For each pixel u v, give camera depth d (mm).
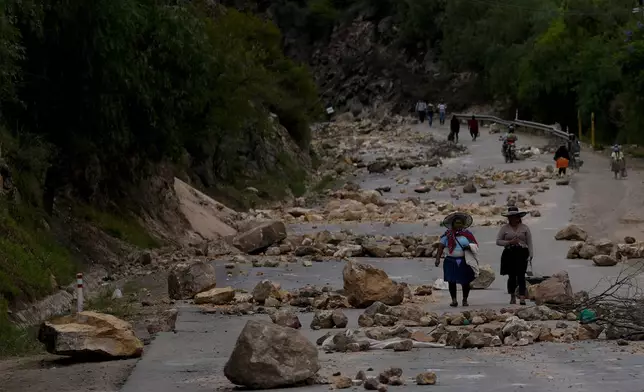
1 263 23141
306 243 36469
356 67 141875
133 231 35094
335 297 23938
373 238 37656
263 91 67688
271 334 14000
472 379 14031
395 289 23469
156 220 37969
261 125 62844
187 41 35094
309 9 150125
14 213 27047
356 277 23500
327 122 126750
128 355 17031
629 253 31406
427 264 32094
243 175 58469
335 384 13773
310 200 57469
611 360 15516
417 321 20344
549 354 16234
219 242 38750
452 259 22953
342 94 140500
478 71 121000
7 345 18984
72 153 32562
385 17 144625
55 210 30938
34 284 23797
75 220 31719
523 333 17797
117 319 17422
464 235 23078
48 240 28188
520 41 110562
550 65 90750
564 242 35656
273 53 77125
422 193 58094
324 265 32469
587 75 84375
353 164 77188
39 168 29594
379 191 58562
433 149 80312
